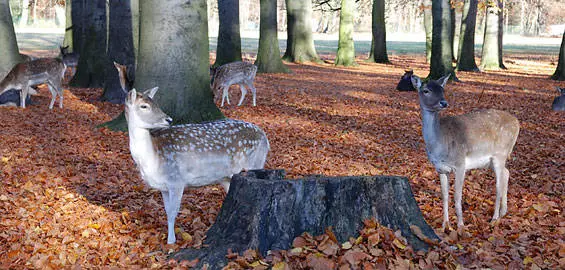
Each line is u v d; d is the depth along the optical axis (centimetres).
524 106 1554
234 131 549
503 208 604
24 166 777
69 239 522
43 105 1334
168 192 520
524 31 9631
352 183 478
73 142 937
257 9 10438
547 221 591
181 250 488
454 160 550
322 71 2548
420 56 4156
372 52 3362
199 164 518
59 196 659
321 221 470
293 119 1250
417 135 1119
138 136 481
